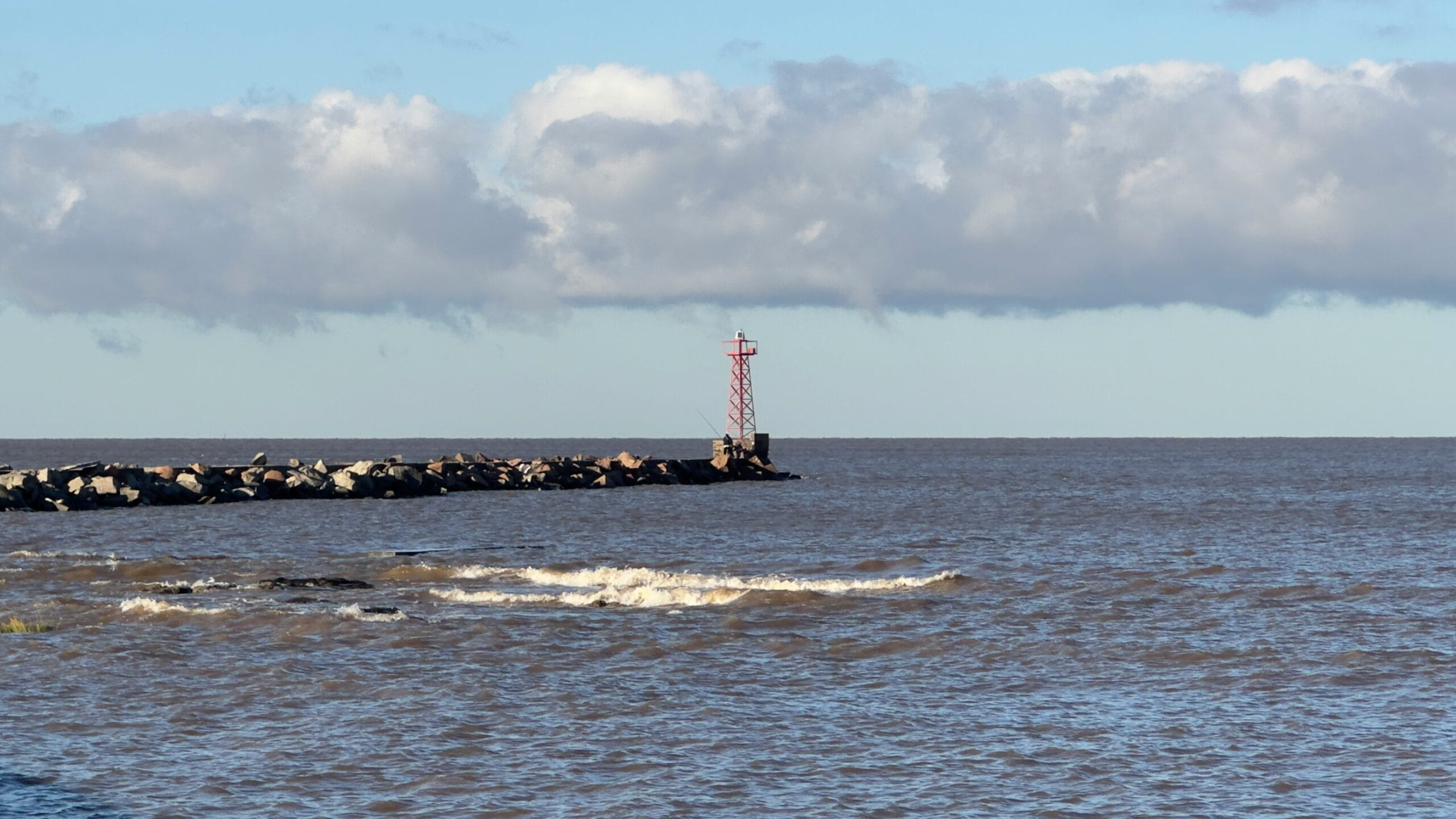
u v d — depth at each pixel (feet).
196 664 390.21
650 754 299.99
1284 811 261.44
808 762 293.84
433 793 272.92
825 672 386.52
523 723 325.42
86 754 296.92
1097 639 435.53
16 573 611.88
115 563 647.97
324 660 395.96
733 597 512.63
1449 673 379.35
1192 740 310.86
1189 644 425.69
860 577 627.87
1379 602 520.42
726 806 265.54
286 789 274.16
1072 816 259.80
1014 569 650.02
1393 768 288.10
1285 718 330.34
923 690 363.56
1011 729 321.11
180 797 268.62
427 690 358.02
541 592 550.36
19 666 385.70
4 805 262.67
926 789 275.39
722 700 351.05
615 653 410.52
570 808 264.31
